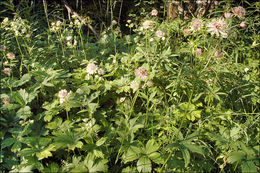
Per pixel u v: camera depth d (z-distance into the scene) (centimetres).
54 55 355
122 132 213
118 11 554
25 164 191
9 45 343
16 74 315
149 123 252
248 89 281
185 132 245
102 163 197
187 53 342
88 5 554
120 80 288
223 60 306
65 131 211
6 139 205
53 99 271
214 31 223
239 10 239
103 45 397
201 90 270
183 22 409
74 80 291
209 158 217
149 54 303
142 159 193
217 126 237
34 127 228
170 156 202
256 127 229
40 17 480
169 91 290
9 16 475
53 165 188
